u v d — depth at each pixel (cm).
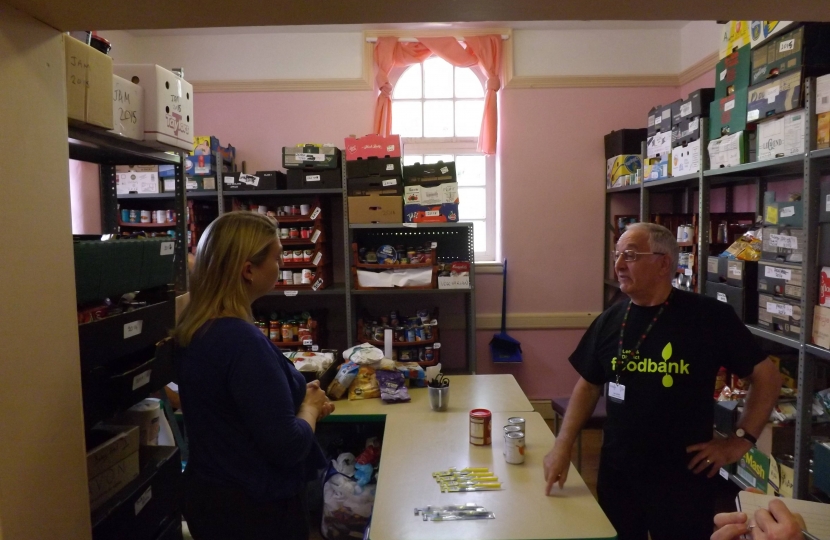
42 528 100
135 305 154
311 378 249
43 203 100
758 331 228
